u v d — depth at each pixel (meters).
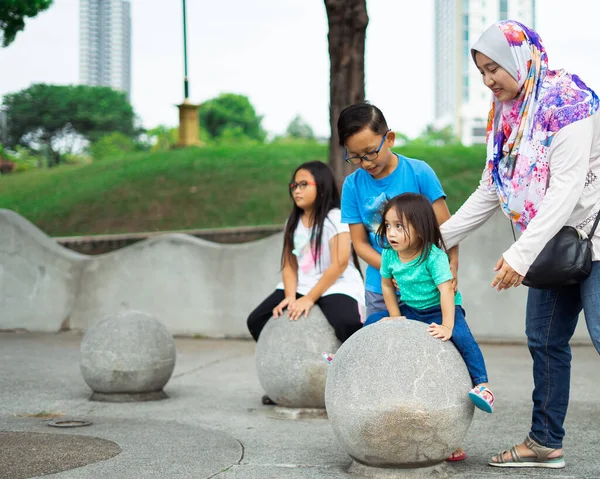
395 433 3.68
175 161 27.22
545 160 3.76
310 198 5.69
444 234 4.33
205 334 10.09
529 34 3.83
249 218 22.44
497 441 4.76
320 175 5.68
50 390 6.48
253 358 8.50
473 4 139.00
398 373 3.73
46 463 4.13
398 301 4.40
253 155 27.55
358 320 5.34
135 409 5.77
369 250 4.85
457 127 134.00
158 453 4.39
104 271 10.34
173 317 10.17
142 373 6.02
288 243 5.81
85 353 6.05
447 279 4.04
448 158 26.20
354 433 3.76
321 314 5.47
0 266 10.46
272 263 9.87
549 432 4.05
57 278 10.41
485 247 9.48
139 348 6.03
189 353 8.83
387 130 4.50
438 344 3.88
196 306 10.12
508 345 9.34
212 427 5.15
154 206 23.66
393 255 4.25
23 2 13.45
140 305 10.26
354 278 5.73
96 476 3.90
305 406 5.51
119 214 23.44
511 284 3.72
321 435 4.91
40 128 59.81
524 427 5.18
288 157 27.38
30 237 10.45
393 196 4.67
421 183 4.68
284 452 4.46
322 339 5.37
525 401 6.12
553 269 3.67
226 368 7.84
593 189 3.78
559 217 3.63
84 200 24.80
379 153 4.49
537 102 3.79
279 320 5.54
